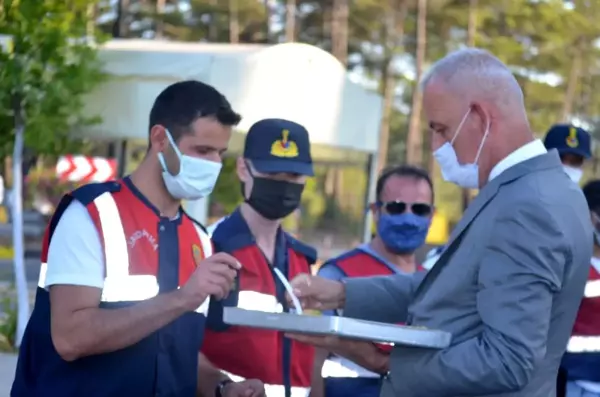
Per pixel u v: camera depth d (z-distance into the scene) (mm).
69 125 8953
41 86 8789
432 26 43406
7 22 8867
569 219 3070
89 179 14070
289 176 4258
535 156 3180
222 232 4207
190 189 3473
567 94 49000
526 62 45344
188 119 3445
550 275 2986
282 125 4332
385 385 3426
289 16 43562
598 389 4793
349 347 3504
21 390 3350
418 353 3145
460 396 3111
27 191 23219
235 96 9148
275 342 4152
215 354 4070
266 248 4277
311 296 3814
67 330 3178
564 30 45219
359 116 11555
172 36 43531
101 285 3264
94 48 8969
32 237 23234
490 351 2975
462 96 3209
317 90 10273
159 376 3383
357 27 44969
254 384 3797
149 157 3508
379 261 4785
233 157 12523
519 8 42906
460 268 3133
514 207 3037
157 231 3445
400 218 4750
